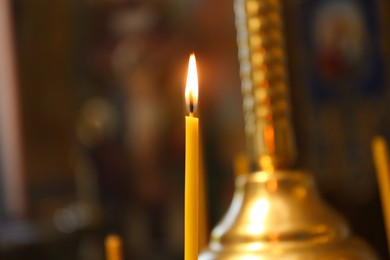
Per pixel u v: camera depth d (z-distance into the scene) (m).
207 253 1.06
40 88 3.37
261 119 1.08
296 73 2.57
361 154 2.39
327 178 2.50
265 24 1.08
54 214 3.25
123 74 3.51
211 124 3.28
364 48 2.38
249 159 1.11
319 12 2.51
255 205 1.06
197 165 0.88
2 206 3.23
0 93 3.32
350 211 2.43
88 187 3.38
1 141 3.28
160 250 3.41
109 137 3.46
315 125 2.53
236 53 3.20
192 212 0.87
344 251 1.03
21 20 3.35
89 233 3.11
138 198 3.44
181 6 3.43
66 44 3.45
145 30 3.49
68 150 3.39
